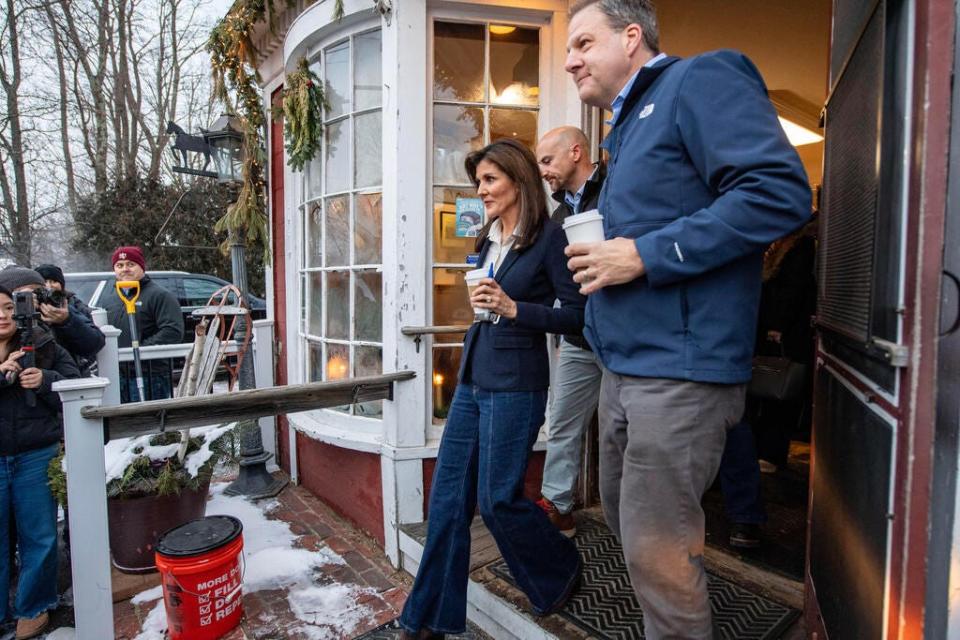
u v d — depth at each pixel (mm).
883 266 976
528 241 1841
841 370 1303
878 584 958
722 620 1812
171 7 14156
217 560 2258
